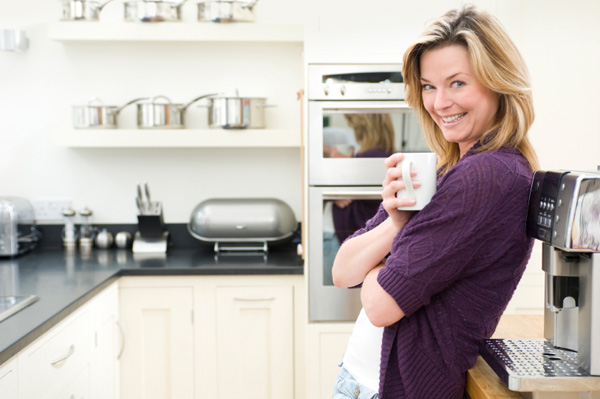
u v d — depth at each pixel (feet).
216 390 9.66
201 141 10.44
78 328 7.64
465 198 3.55
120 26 10.34
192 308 9.57
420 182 3.70
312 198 9.09
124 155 11.27
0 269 9.35
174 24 10.34
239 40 10.42
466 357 3.85
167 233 11.03
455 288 3.78
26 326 6.24
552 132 9.32
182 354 9.61
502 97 3.83
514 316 5.45
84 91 11.12
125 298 9.51
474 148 3.85
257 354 9.66
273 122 11.18
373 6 10.78
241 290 9.57
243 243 10.78
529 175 3.76
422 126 4.45
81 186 11.25
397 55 8.99
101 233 11.15
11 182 11.16
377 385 4.30
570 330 3.84
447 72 3.76
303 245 10.28
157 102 10.78
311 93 9.02
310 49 8.98
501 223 3.62
